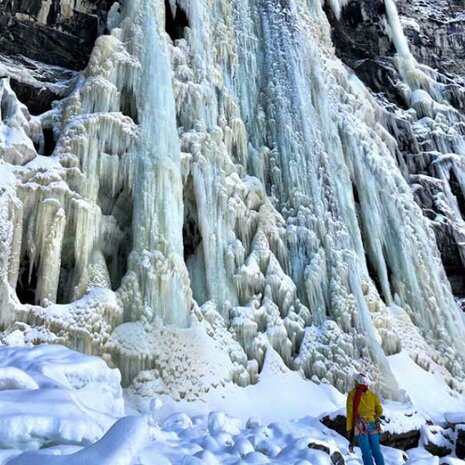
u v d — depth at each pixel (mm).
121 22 15141
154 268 11516
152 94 13812
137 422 4129
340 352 12727
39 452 4004
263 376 11875
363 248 16891
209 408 10453
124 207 13141
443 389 14445
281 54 18062
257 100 17344
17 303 9961
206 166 13867
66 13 16594
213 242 13164
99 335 10336
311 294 13664
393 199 17969
